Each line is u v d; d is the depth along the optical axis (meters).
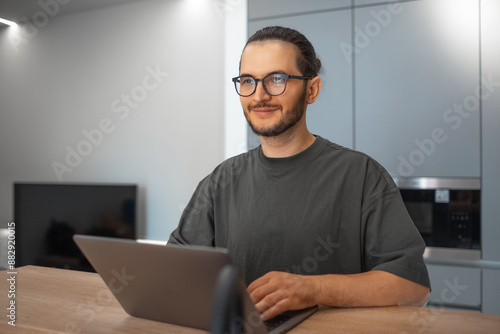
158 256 0.65
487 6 2.21
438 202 2.33
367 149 2.46
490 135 2.23
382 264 0.95
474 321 0.77
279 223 1.12
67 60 3.55
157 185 3.22
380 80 2.42
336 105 2.51
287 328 0.73
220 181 1.24
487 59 2.22
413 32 2.35
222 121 2.99
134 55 3.29
